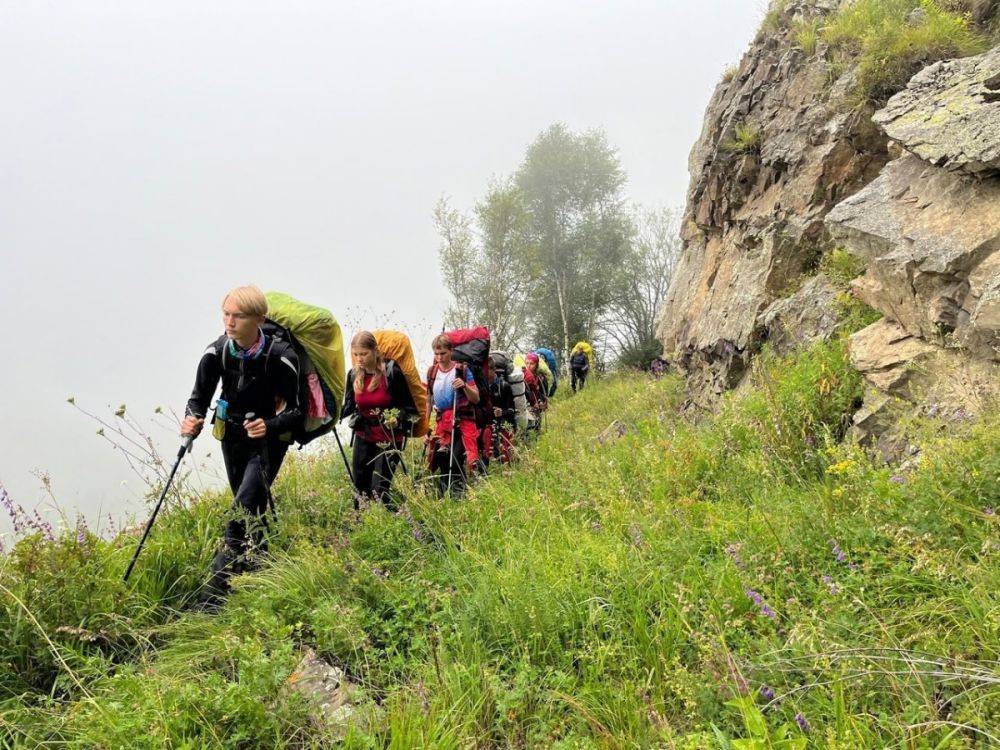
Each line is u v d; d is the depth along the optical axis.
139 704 2.32
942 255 4.29
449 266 23.83
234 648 2.69
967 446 3.08
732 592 2.79
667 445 5.27
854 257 6.14
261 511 4.34
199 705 2.32
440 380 6.15
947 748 1.76
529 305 32.28
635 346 31.78
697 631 2.57
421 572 3.60
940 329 4.24
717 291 9.66
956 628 2.27
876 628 2.32
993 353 3.84
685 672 2.30
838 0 8.52
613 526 3.79
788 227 7.54
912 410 4.15
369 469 5.37
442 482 5.79
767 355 6.50
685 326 11.45
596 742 2.14
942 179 4.82
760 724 1.78
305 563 3.66
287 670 2.49
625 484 4.62
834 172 7.18
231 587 3.72
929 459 3.16
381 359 5.28
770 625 2.49
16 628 2.84
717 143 10.25
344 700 2.56
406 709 2.29
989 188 4.41
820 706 2.06
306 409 4.37
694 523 3.69
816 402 4.92
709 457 4.89
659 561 3.27
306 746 2.28
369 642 2.98
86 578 3.21
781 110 8.65
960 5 6.86
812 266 7.23
